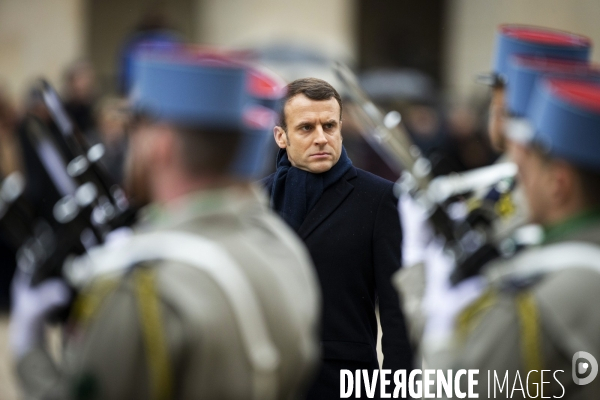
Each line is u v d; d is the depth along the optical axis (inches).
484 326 255.3
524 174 263.9
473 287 270.7
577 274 251.3
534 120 261.0
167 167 258.1
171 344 240.7
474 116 1024.9
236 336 246.4
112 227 293.4
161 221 258.1
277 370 255.6
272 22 1419.8
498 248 273.0
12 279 799.7
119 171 783.7
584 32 1251.2
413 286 295.1
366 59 1560.0
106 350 241.6
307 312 272.1
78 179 319.0
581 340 247.3
